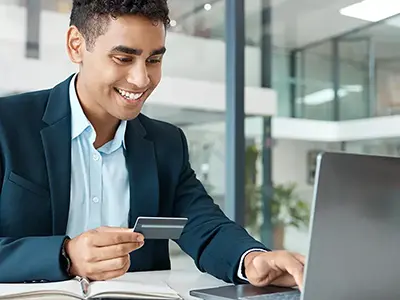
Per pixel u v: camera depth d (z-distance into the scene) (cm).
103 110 97
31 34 396
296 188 465
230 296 76
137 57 86
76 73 101
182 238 105
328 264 58
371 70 477
